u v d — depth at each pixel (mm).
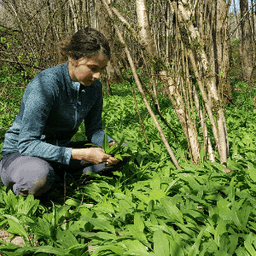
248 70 7043
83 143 2166
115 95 7266
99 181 1995
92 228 1492
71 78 1703
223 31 2482
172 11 2174
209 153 2365
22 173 1576
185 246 1256
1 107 5113
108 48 1562
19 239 1451
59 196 1904
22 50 5117
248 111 4812
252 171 1983
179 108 2223
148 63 2146
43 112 1631
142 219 1472
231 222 1418
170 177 2008
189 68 2350
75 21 7008
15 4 6684
